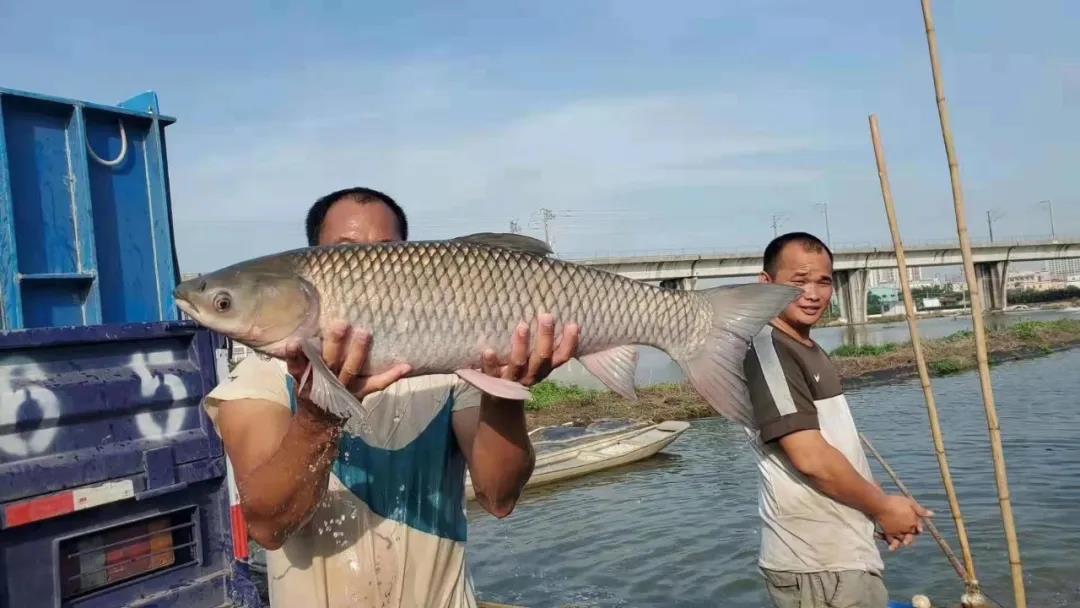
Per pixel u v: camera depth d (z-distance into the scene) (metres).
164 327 3.86
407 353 2.44
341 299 2.39
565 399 22.50
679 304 2.86
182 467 3.82
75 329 3.50
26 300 4.10
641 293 2.79
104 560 3.57
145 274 4.68
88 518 3.50
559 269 2.65
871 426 16.94
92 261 4.34
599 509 11.84
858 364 28.16
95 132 4.51
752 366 3.94
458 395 2.76
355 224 2.84
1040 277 139.62
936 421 5.92
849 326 62.25
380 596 2.48
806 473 3.84
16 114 4.12
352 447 2.55
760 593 8.30
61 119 4.33
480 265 2.53
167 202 4.82
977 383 23.30
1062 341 34.56
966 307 98.00
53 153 4.27
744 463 14.51
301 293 2.37
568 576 9.06
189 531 3.89
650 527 10.73
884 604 3.99
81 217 4.33
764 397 3.89
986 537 9.30
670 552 9.67
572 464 13.86
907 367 27.30
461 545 2.71
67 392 3.45
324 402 2.16
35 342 3.36
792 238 4.36
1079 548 8.72
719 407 2.85
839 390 4.22
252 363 2.66
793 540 3.99
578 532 10.70
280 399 2.55
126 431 3.66
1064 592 7.64
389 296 2.42
